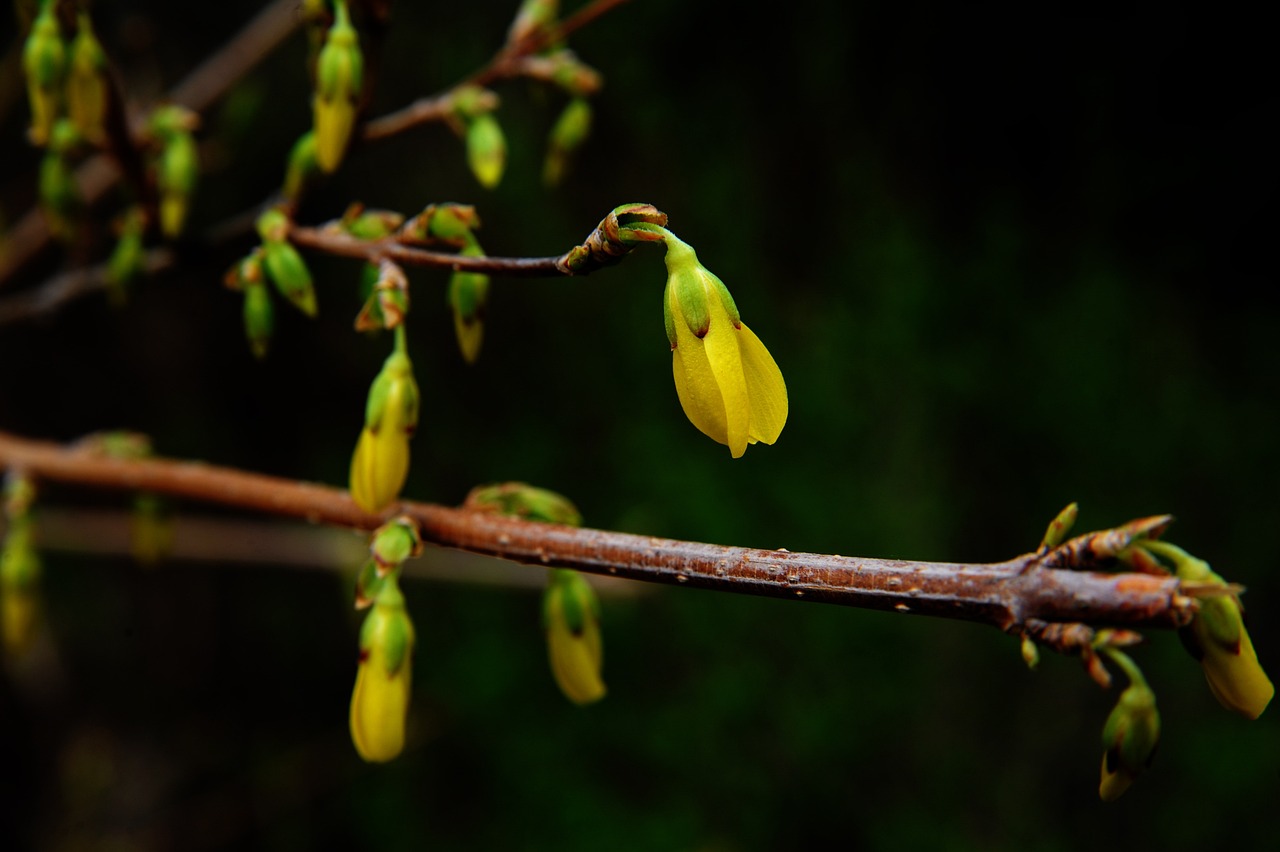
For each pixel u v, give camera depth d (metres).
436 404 0.71
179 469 0.39
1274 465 0.81
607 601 0.70
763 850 0.69
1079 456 0.78
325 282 0.69
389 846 0.68
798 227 0.77
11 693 0.63
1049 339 0.79
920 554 0.73
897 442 0.75
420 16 0.69
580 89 0.40
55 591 0.67
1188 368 0.81
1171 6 0.82
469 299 0.35
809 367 0.74
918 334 0.77
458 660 0.70
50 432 0.67
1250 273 0.83
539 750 0.69
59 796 0.64
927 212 0.80
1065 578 0.32
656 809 0.69
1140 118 0.84
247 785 0.68
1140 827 0.73
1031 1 0.81
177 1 0.64
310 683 0.72
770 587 0.33
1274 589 0.79
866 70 0.78
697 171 0.74
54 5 0.37
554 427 0.72
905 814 0.71
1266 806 0.73
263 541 0.53
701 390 0.32
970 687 0.75
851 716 0.72
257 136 0.65
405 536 0.34
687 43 0.74
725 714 0.70
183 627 0.69
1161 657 0.77
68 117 0.40
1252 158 0.83
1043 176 0.83
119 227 0.40
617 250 0.33
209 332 0.69
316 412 0.71
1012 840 0.72
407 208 0.68
